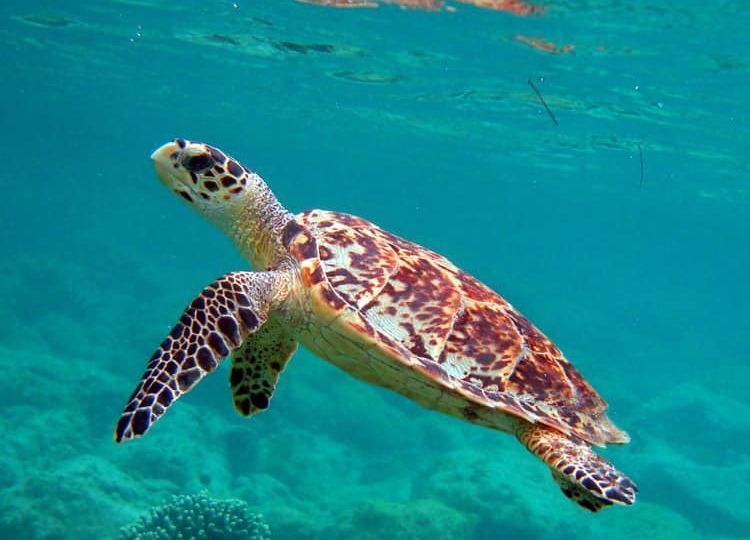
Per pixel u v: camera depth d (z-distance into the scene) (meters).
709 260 101.94
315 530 10.98
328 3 14.59
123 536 8.21
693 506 15.55
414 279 3.86
